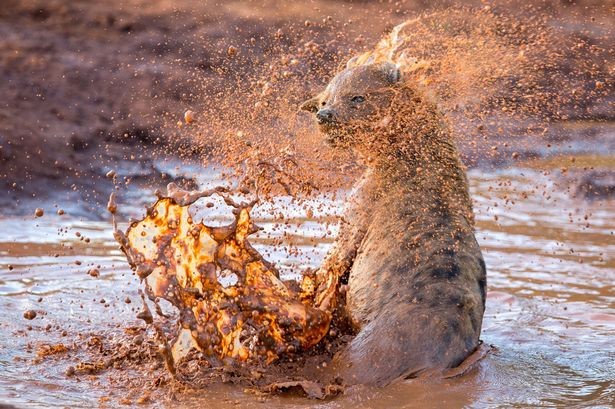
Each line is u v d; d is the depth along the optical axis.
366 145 21.19
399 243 19.64
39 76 45.16
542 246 30.72
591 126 47.22
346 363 18.14
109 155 38.44
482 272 19.78
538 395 17.70
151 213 17.72
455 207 20.33
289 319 18.52
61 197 34.31
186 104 44.72
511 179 41.50
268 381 18.05
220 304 18.23
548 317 23.48
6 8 52.81
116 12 53.16
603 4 53.59
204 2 54.47
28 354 19.73
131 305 23.42
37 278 25.59
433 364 17.94
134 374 18.59
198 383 17.91
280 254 27.75
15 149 36.62
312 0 55.16
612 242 31.45
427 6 52.91
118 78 46.41
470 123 44.03
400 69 21.98
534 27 50.56
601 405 17.28
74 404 16.84
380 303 19.02
